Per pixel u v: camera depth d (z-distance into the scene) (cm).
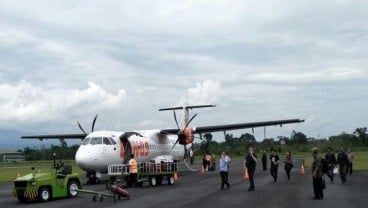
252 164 2198
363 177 3008
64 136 3953
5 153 13988
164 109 4003
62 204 1836
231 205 1659
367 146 12156
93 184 2859
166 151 3594
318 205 1641
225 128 3838
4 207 1778
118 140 2998
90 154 2775
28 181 1927
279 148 10175
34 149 13050
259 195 1988
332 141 12506
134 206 1692
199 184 2670
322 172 1833
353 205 1636
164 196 2030
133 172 2536
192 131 3606
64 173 2119
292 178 3009
